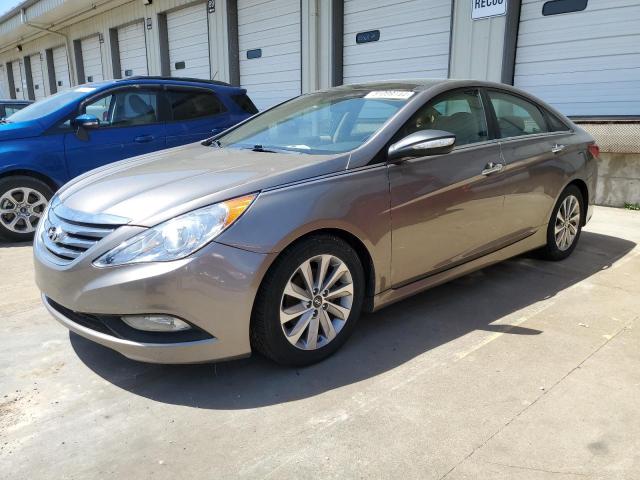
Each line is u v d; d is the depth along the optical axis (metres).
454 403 2.46
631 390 2.56
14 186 5.29
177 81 6.40
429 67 8.81
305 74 10.70
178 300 2.35
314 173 2.74
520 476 2.01
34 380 2.69
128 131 5.90
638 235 5.37
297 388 2.61
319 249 2.67
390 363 2.84
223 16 12.30
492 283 4.02
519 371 2.74
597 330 3.21
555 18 7.26
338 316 2.87
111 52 17.27
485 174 3.48
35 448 2.18
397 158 2.97
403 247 3.06
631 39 6.66
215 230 2.40
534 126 4.16
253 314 2.55
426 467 2.05
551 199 4.16
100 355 2.94
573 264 4.45
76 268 2.48
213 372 2.76
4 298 3.83
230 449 2.17
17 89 26.75
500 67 7.77
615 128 6.55
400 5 9.00
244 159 3.08
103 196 2.76
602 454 2.12
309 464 2.08
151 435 2.26
